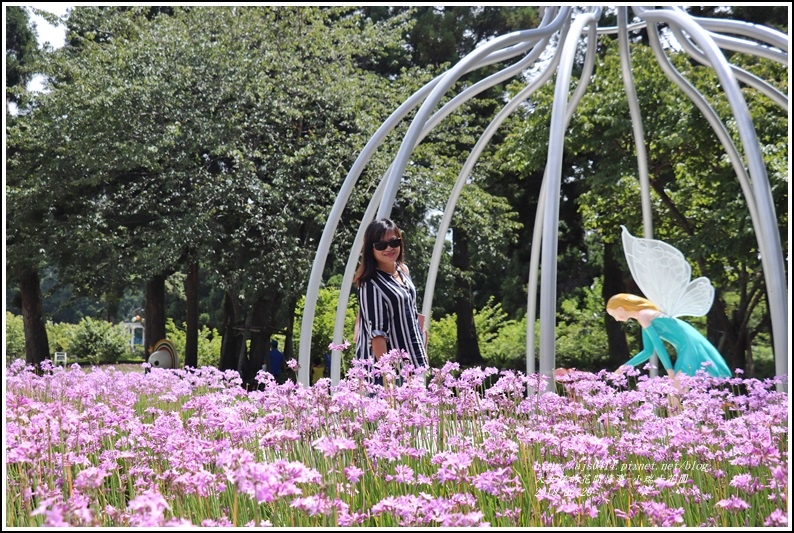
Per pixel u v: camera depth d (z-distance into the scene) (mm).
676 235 13867
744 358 13828
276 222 14336
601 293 20578
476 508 2670
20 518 2734
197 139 14273
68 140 14219
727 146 7039
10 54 18203
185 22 16297
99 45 15930
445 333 19938
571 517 2623
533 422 3520
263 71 15289
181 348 21766
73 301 19500
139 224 15539
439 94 5621
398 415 3072
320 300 16906
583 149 14117
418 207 16219
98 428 3502
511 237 17922
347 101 15641
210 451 2816
